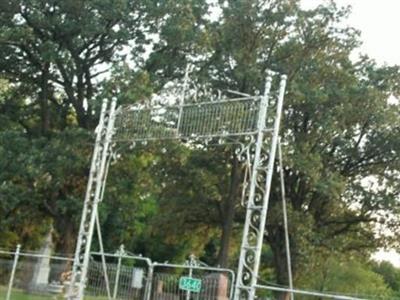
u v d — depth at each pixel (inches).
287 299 1037.8
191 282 540.4
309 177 1022.4
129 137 609.6
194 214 1206.3
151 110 592.4
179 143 871.7
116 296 599.2
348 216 1189.7
